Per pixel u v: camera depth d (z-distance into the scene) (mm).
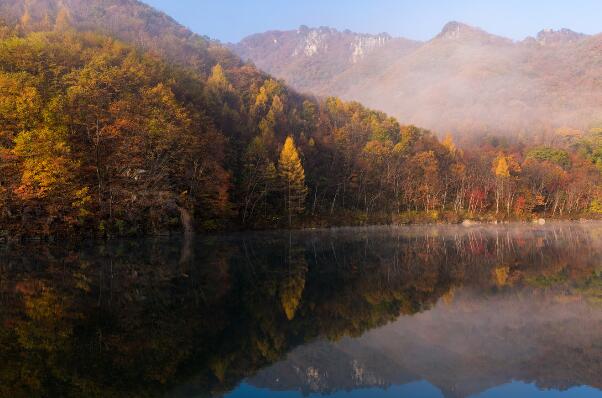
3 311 19375
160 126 62125
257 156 80625
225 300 23094
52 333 16516
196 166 66688
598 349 15938
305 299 23719
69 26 125812
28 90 51000
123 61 80500
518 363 14633
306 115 133750
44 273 29047
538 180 112062
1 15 117938
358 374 13625
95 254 39125
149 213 58188
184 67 134750
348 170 102125
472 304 22609
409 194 103688
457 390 12688
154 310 20469
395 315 20422
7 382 12039
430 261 39062
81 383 12141
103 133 55594
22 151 46969
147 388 12039
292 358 14867
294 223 84000
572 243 55531
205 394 11859
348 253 45000
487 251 46750
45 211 48875
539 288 26656
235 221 76812
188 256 40250
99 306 20734
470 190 108125
